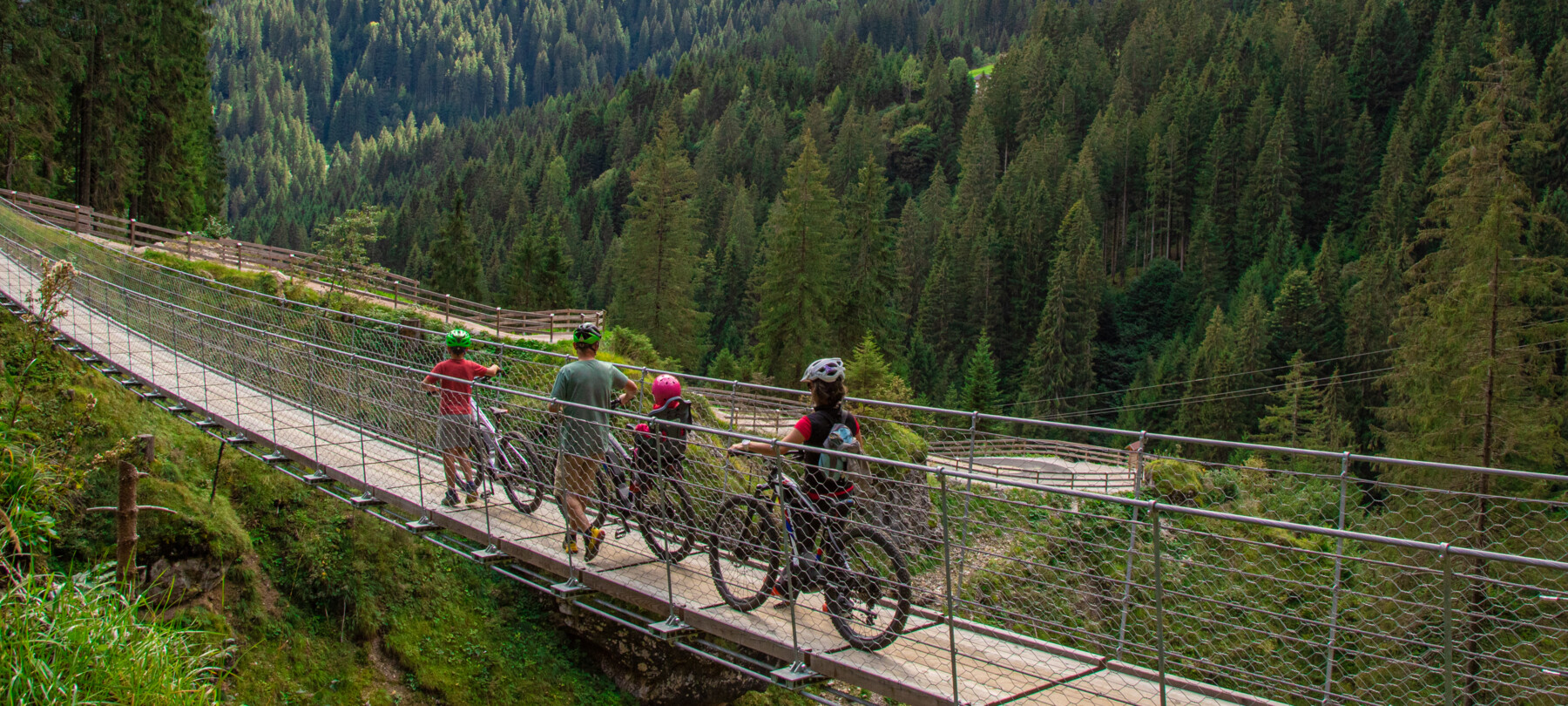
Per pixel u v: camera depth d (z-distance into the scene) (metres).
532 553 7.48
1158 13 142.12
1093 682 5.62
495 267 103.75
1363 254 77.38
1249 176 93.25
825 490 5.87
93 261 19.59
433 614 13.79
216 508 12.16
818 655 5.77
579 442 7.24
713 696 14.82
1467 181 25.11
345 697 12.24
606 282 96.00
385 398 9.49
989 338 78.12
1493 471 5.51
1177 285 85.31
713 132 138.25
